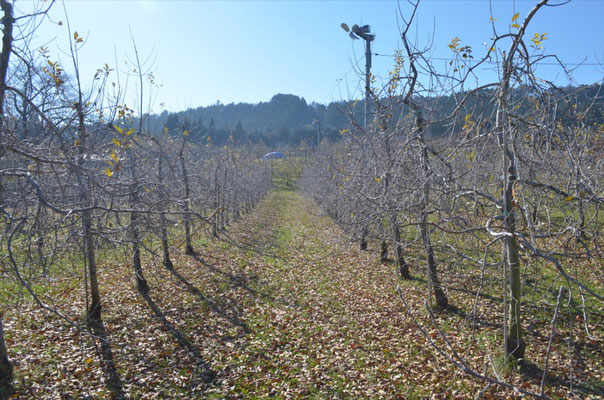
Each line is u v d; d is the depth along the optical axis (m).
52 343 6.51
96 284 7.60
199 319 8.00
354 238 7.67
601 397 4.67
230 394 5.35
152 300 8.96
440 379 5.41
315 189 26.33
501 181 5.03
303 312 8.42
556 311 2.31
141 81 9.00
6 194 5.36
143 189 6.90
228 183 21.67
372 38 10.26
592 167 4.88
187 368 6.02
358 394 5.27
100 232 5.91
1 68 4.57
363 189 7.11
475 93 4.83
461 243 8.70
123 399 5.19
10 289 8.70
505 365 5.26
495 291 8.27
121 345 6.64
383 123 7.14
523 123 4.55
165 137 11.77
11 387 5.14
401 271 10.08
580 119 4.31
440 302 7.80
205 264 12.63
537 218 4.92
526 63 4.11
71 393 5.20
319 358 6.31
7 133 4.55
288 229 21.69
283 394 5.33
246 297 9.47
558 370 5.26
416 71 6.02
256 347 6.73
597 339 5.89
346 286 10.16
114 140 4.99
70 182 5.60
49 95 5.65
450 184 5.05
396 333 7.06
